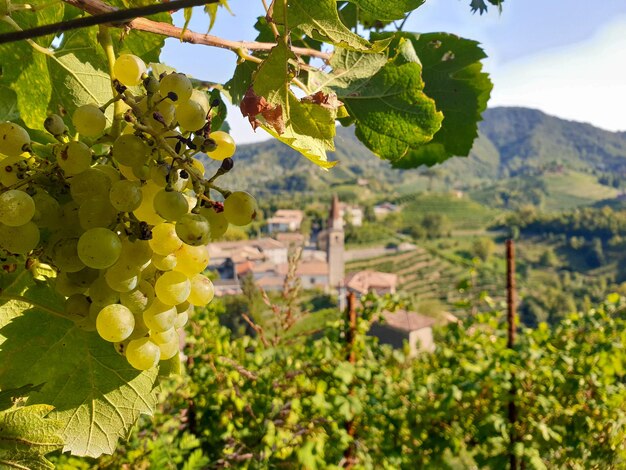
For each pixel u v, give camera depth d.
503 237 122.19
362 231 122.56
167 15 1.35
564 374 6.57
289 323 5.53
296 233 111.44
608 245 107.81
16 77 1.40
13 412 0.99
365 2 1.32
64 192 1.08
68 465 3.94
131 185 1.01
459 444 6.58
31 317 1.28
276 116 1.24
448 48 2.32
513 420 6.43
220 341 5.77
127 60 1.11
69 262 1.04
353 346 6.28
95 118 1.04
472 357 7.10
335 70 1.69
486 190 196.62
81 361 1.31
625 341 6.89
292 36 1.70
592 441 6.41
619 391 6.54
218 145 1.21
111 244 0.99
